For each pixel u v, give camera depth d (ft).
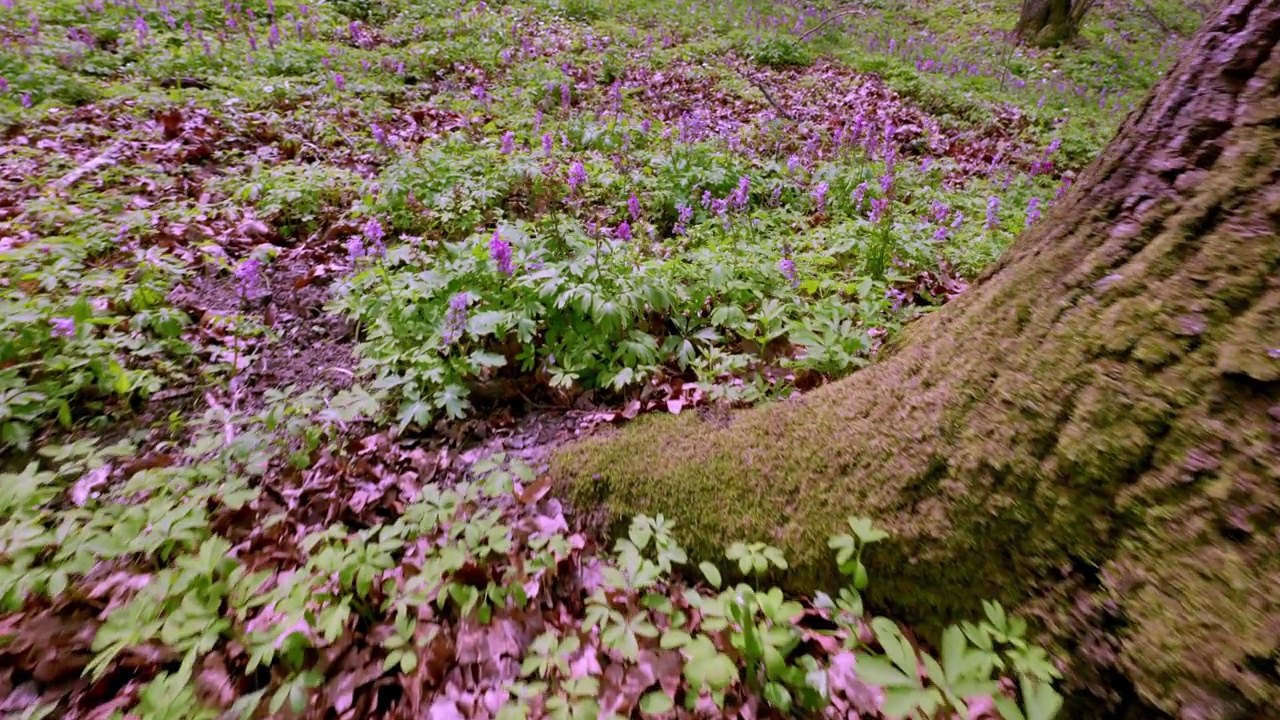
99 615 7.23
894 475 6.71
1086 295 6.20
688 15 41.65
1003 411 6.24
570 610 7.45
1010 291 7.04
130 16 30.66
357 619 7.16
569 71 29.48
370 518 8.99
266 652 6.31
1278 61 5.35
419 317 11.83
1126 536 5.16
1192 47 6.16
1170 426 5.10
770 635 5.68
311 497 9.16
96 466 8.64
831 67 34.53
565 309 11.84
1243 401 4.77
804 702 5.84
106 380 10.61
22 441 9.59
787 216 16.35
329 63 27.27
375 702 6.55
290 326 13.16
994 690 4.68
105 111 20.85
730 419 9.28
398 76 27.25
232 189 16.98
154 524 7.29
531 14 39.32
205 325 12.66
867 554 6.50
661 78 29.96
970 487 6.15
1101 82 37.24
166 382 11.28
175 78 24.79
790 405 8.58
